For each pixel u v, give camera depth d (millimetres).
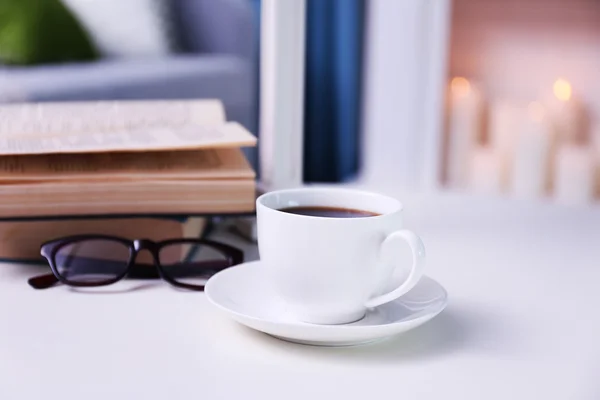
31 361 600
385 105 2342
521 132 2342
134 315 675
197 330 652
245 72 2439
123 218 776
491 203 1034
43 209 758
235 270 726
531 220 963
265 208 650
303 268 638
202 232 864
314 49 2445
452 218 958
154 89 2041
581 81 2488
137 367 596
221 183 774
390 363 611
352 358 616
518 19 2518
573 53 2488
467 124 2420
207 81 2219
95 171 771
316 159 2512
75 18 2367
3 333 639
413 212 979
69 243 750
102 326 654
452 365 610
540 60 2523
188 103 963
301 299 647
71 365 597
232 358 612
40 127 849
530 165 2334
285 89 871
